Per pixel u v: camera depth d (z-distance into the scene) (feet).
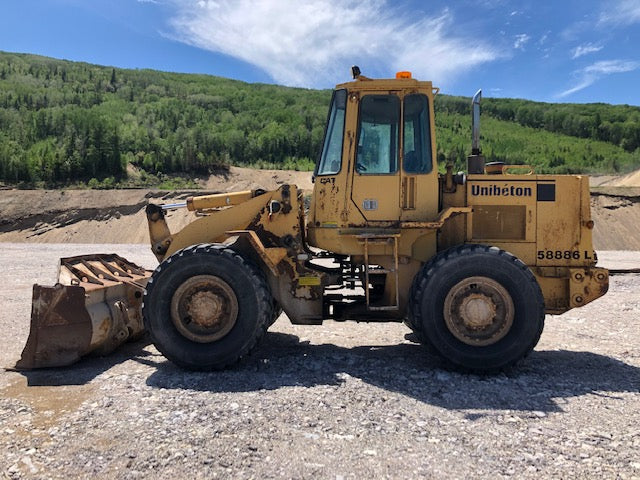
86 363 18.19
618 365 18.17
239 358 17.15
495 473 10.25
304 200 21.90
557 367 17.93
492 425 12.66
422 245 18.71
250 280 17.19
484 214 18.75
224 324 17.20
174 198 156.66
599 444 11.56
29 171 201.77
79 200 152.56
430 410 13.62
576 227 18.61
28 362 17.26
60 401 14.16
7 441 11.53
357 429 12.31
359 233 18.45
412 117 18.70
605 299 32.27
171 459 10.66
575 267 18.54
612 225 145.38
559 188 18.65
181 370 17.26
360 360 18.47
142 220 146.30
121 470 10.25
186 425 12.34
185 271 17.17
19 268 54.29
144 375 16.67
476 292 16.93
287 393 14.73
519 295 16.74
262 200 18.88
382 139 18.65
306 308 18.48
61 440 11.53
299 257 18.42
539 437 11.93
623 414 13.44
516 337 16.75
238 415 13.01
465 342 16.93
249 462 10.60
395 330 24.41
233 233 17.92
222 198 20.48
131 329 20.24
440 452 11.16
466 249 17.08
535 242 18.63
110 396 14.42
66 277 18.65
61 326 17.40
